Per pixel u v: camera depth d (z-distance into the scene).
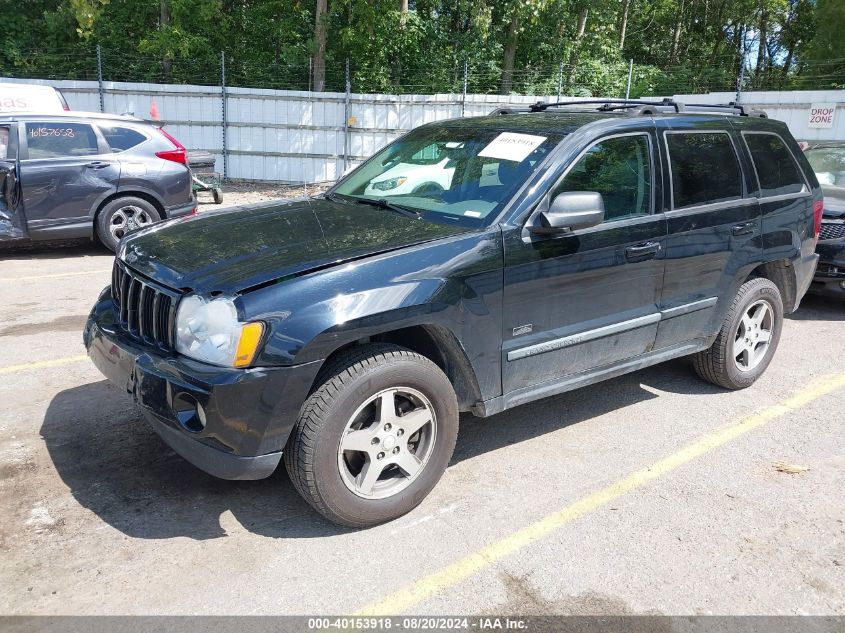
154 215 9.47
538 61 25.56
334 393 3.07
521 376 3.77
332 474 3.13
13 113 8.78
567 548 3.26
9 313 6.52
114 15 23.14
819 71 27.61
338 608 2.82
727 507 3.64
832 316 7.34
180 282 3.15
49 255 9.29
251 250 3.36
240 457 3.01
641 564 3.16
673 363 5.75
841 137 15.42
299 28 23.27
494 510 3.55
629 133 4.18
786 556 3.25
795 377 5.50
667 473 3.97
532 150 3.93
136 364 3.17
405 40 22.77
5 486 3.59
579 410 4.80
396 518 3.44
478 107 19.12
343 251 3.27
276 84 23.11
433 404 3.39
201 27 22.20
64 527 3.28
